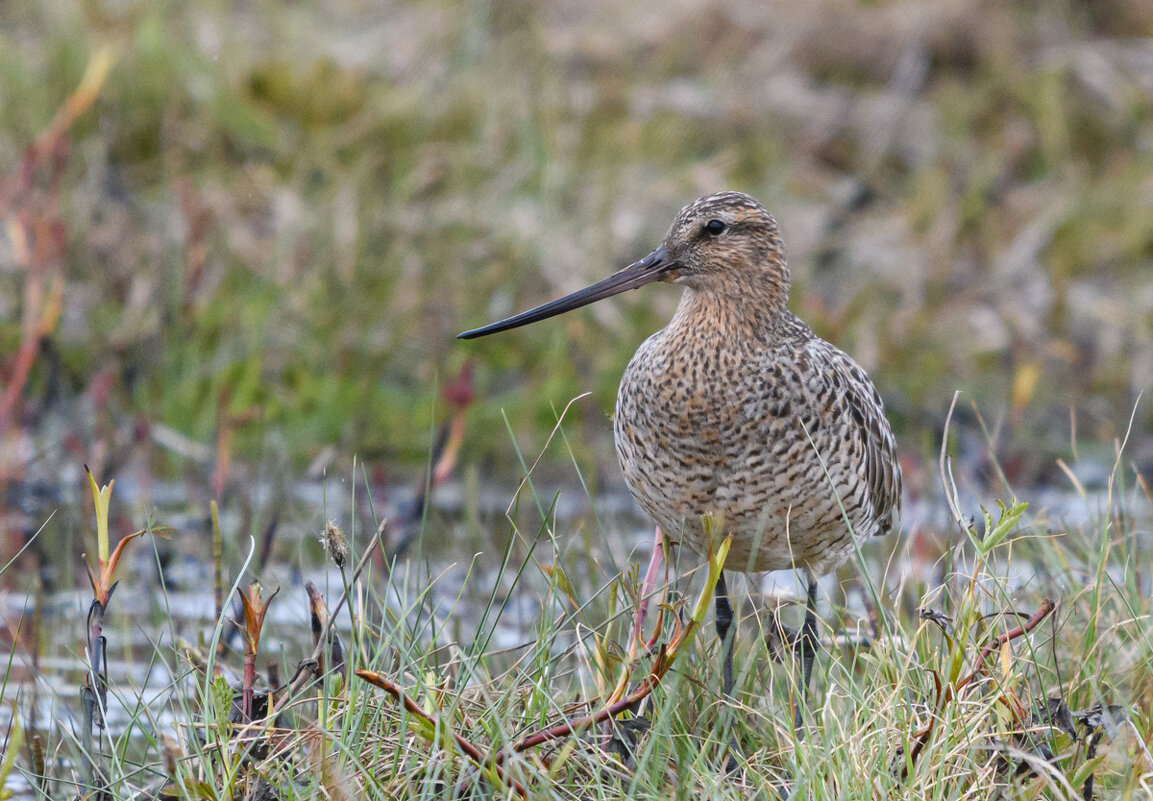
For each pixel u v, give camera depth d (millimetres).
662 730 6688
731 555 8180
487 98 17125
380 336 14391
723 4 19375
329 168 15953
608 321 14836
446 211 15586
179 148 15820
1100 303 16156
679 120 17672
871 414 8367
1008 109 18891
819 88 18938
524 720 6883
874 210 17484
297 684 7086
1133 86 19188
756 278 8133
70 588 9414
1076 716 6840
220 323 14055
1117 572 9406
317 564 10555
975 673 6855
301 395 13641
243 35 17766
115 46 16141
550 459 13445
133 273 14234
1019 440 14086
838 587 9422
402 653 6973
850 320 15250
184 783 6387
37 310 12359
